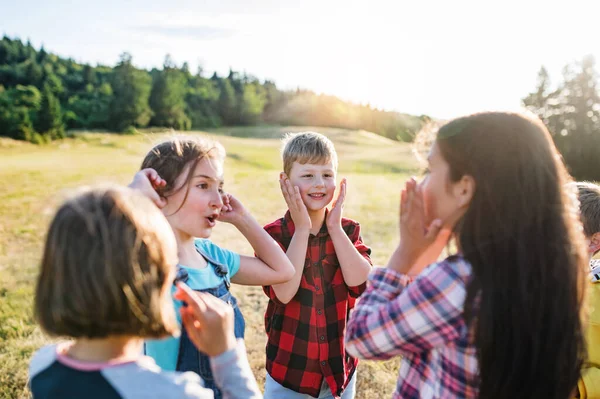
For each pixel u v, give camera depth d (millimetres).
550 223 1203
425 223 1350
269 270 2051
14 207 12086
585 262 1294
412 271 1374
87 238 994
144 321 1019
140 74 68062
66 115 62500
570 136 47812
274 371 2369
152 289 1031
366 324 1317
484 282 1175
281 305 2369
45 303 1011
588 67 47594
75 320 982
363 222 10781
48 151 36531
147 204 1117
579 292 1256
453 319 1228
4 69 72625
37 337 4465
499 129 1229
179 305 1591
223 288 1796
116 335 1022
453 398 1261
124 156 32375
